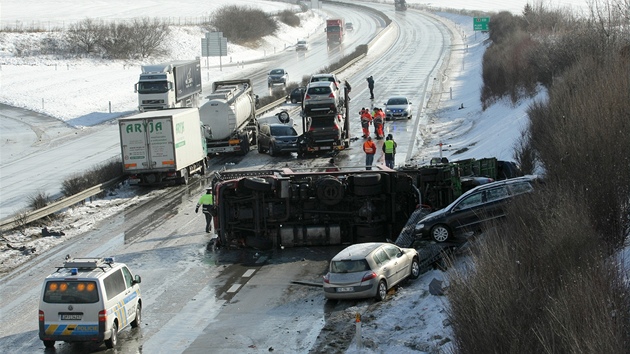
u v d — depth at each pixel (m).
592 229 16.06
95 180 36.69
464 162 29.59
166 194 36.47
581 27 43.56
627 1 38.47
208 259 25.66
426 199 27.16
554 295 13.59
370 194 26.33
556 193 17.72
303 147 44.47
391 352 16.34
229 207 26.75
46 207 31.14
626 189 18.03
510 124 40.72
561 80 34.56
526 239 15.76
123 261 25.58
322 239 26.83
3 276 24.38
